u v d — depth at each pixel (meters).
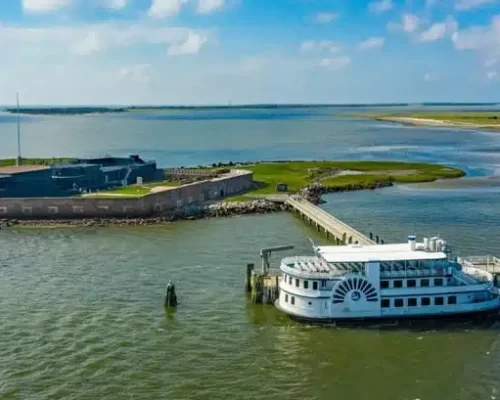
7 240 137.12
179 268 112.62
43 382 69.81
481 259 104.50
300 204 166.12
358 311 86.75
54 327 84.75
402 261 88.31
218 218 162.00
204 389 68.94
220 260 118.19
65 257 121.38
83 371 72.44
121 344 79.69
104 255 122.62
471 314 88.06
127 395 67.38
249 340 81.50
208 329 84.81
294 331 84.44
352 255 89.88
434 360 76.19
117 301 95.00
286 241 134.62
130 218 158.62
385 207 173.50
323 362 75.62
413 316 87.25
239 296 97.31
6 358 75.38
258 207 170.50
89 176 187.25
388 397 67.62
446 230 142.00
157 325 85.81
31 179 172.25
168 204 166.38
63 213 158.62
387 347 79.75
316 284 86.69
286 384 70.31
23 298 96.19
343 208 172.62
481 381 70.94
